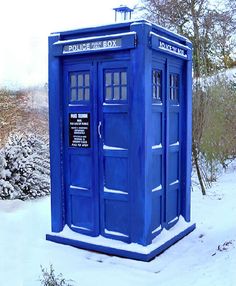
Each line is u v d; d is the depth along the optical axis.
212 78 9.85
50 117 4.79
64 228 4.84
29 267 3.95
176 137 5.09
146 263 4.07
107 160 4.46
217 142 9.20
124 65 4.24
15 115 14.75
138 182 4.18
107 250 4.35
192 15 11.56
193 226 5.26
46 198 7.17
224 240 4.60
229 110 9.88
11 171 7.05
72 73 4.69
